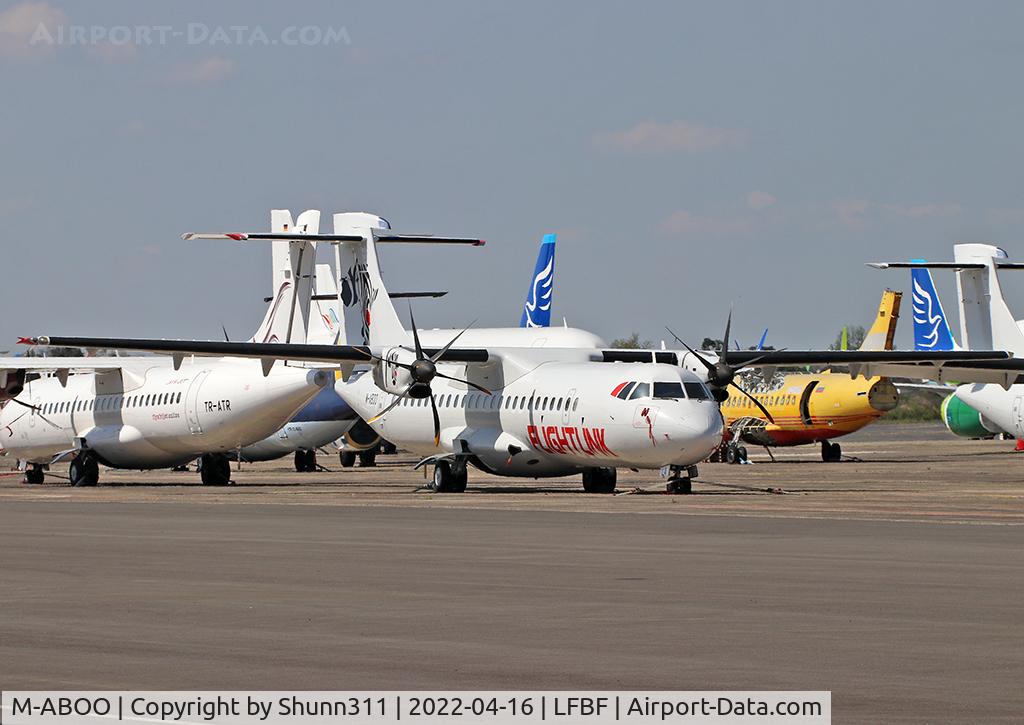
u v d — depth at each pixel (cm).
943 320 18075
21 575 5462
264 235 12706
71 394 13875
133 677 3444
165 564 5831
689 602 4650
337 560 5956
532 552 6238
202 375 12912
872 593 4834
